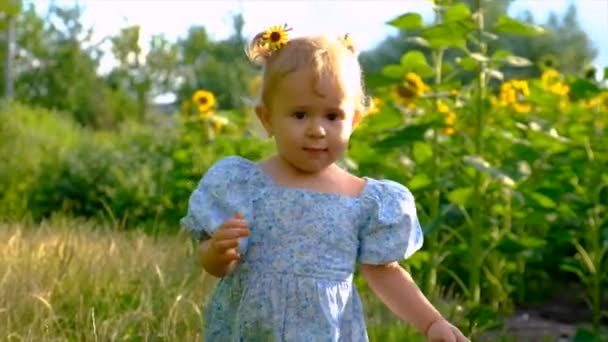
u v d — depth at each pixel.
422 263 7.03
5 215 10.84
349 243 3.53
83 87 21.52
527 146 6.85
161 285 5.93
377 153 7.41
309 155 3.46
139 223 10.22
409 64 6.95
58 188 11.33
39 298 5.19
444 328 3.54
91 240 7.45
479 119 6.58
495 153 7.35
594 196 7.08
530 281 8.51
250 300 3.49
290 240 3.50
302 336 3.45
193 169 9.59
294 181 3.57
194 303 5.59
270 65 3.49
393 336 5.60
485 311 5.82
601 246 7.65
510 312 7.60
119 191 10.86
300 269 3.47
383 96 7.70
